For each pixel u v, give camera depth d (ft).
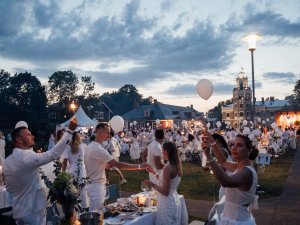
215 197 29.60
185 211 16.28
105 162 15.03
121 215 13.52
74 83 269.23
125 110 400.88
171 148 13.97
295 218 22.66
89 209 14.99
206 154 8.71
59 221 11.41
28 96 224.74
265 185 34.96
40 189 11.21
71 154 19.12
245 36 30.50
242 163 9.63
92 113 244.01
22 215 10.85
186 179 38.93
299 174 42.60
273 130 79.82
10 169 10.68
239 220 9.28
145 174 43.37
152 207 14.99
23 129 11.02
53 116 212.23
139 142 71.51
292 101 268.41
